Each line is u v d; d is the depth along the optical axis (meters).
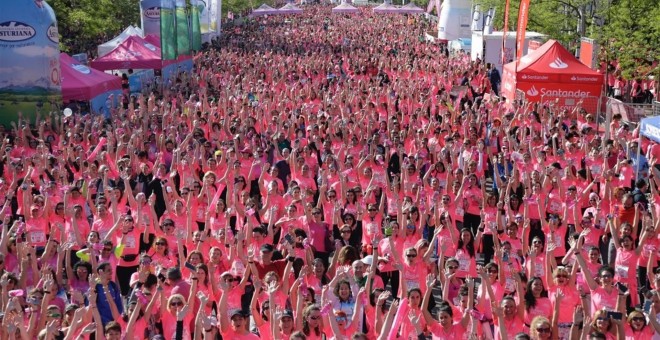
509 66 30.19
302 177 15.89
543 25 38.50
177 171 16.95
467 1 59.06
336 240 12.69
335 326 8.66
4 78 25.17
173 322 9.43
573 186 14.10
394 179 15.11
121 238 12.33
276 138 19.77
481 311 9.96
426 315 9.15
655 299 9.44
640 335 8.92
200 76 35.84
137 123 22.36
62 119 23.05
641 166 17.62
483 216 13.38
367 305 9.50
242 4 110.19
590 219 12.92
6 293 9.75
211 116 22.27
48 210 13.40
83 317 9.07
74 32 48.88
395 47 58.28
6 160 17.84
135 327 9.24
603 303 9.88
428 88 31.38
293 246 11.09
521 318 9.47
